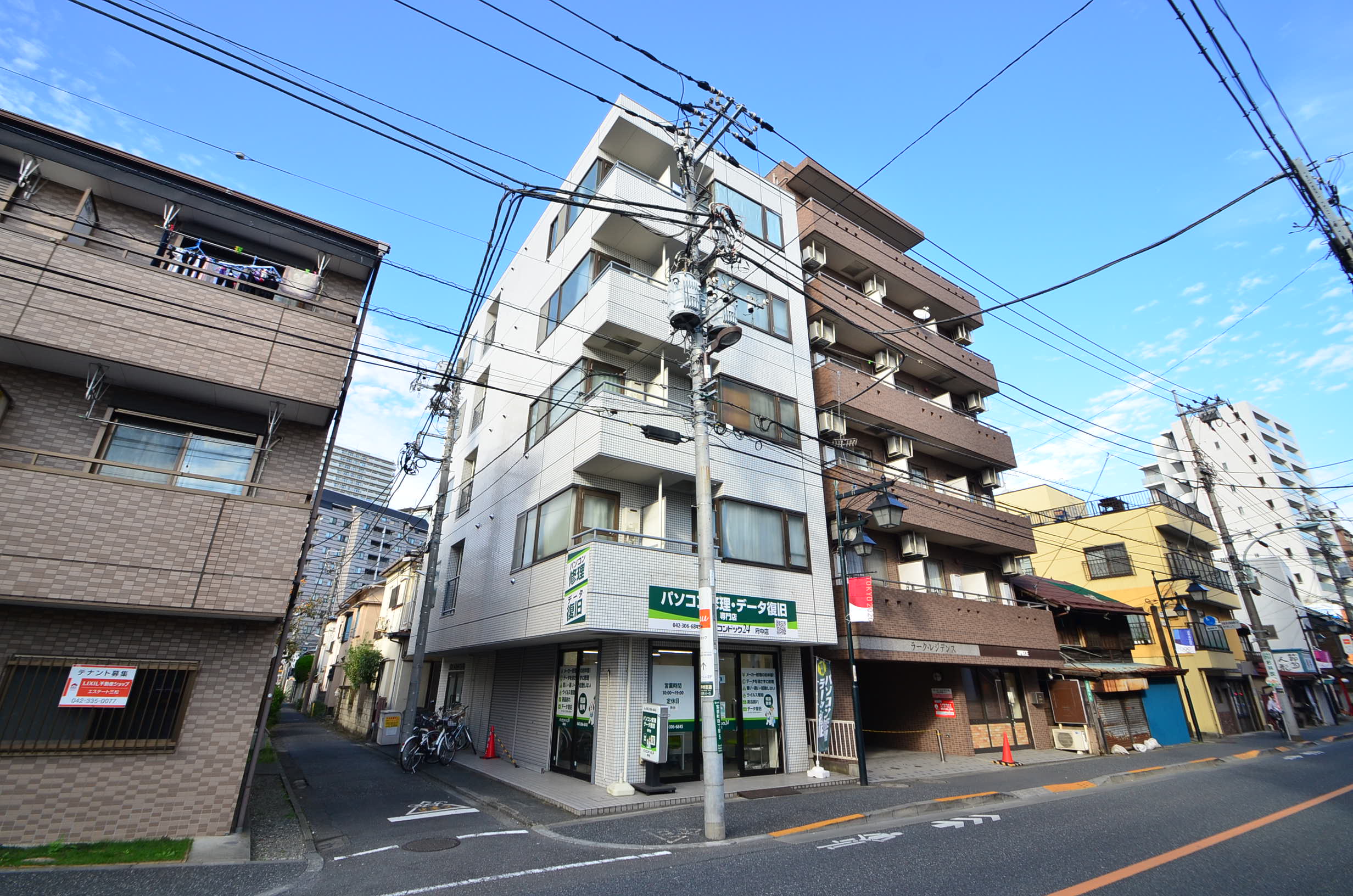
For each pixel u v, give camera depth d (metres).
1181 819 8.76
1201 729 23.97
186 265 8.92
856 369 17.14
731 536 12.53
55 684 7.17
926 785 11.62
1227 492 49.47
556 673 13.38
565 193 7.76
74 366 8.13
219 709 7.80
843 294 17.92
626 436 11.80
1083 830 8.05
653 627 10.80
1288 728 21.84
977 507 18.31
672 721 11.59
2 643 7.04
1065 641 22.39
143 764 7.30
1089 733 17.61
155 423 8.83
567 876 6.20
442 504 17.20
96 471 8.16
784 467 14.07
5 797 6.65
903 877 6.06
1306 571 48.16
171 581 7.46
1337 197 6.54
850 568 15.55
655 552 11.28
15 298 7.53
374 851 7.18
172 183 9.07
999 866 6.41
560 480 12.82
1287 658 33.28
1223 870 6.27
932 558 17.91
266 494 9.12
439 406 17.72
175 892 5.55
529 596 12.85
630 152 15.55
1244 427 51.53
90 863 6.12
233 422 9.27
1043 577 27.02
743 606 12.02
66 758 7.00
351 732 23.80
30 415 8.05
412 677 15.95
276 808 9.27
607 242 14.39
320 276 10.34
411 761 13.34
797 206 18.84
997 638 16.78
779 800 10.17
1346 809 9.48
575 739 12.24
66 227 8.73
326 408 9.26
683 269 10.13
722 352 13.89
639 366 13.95
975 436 19.59
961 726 16.22
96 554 7.18
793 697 13.40
